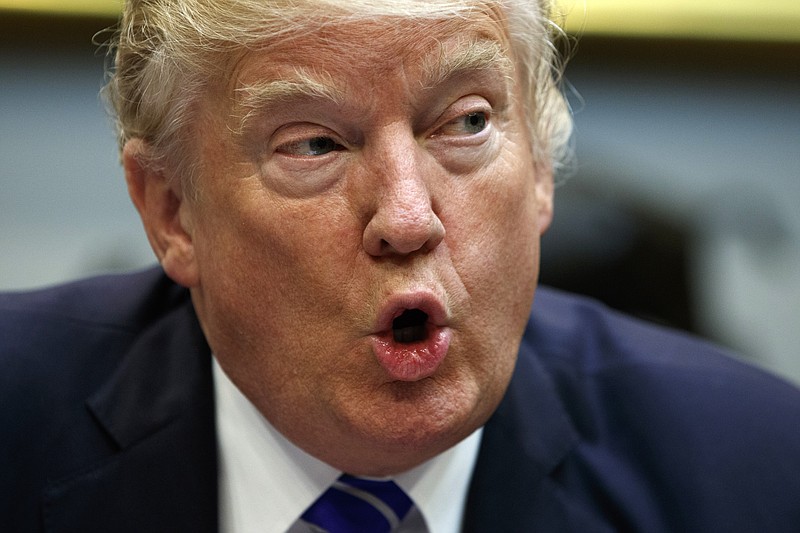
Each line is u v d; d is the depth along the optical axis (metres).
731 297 5.06
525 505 2.21
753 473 2.31
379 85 1.75
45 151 4.90
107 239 4.86
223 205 1.88
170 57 1.88
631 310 3.57
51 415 2.25
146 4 1.95
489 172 1.87
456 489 2.19
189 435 2.19
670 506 2.27
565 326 2.61
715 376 2.48
